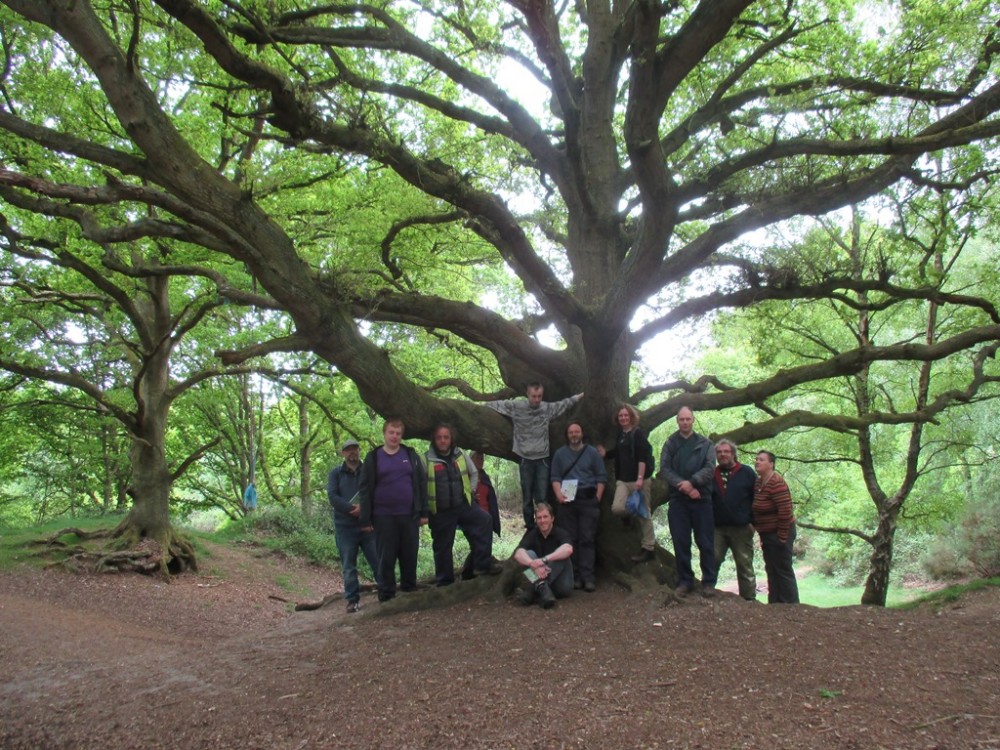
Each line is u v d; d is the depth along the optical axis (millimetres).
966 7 9031
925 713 4570
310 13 9312
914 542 21969
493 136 11266
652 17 6617
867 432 15305
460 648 6590
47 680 6496
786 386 10422
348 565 9984
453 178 7914
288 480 34250
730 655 5855
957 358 16812
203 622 12570
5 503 30453
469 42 11117
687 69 7117
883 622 6754
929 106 9711
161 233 8422
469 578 9641
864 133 9680
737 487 8844
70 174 12438
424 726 4715
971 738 4191
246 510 25875
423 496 9016
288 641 7578
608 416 9578
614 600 8156
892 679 5195
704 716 4625
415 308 9664
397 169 8164
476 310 9914
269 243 7879
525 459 9578
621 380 10406
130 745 4797
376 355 8953
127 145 13234
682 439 8344
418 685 5559
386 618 8234
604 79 10547
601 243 10609
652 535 9000
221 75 11828
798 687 5082
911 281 13531
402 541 8961
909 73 9047
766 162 9289
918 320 17312
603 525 9305
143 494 16312
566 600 8328
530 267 8227
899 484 20562
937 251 12531
